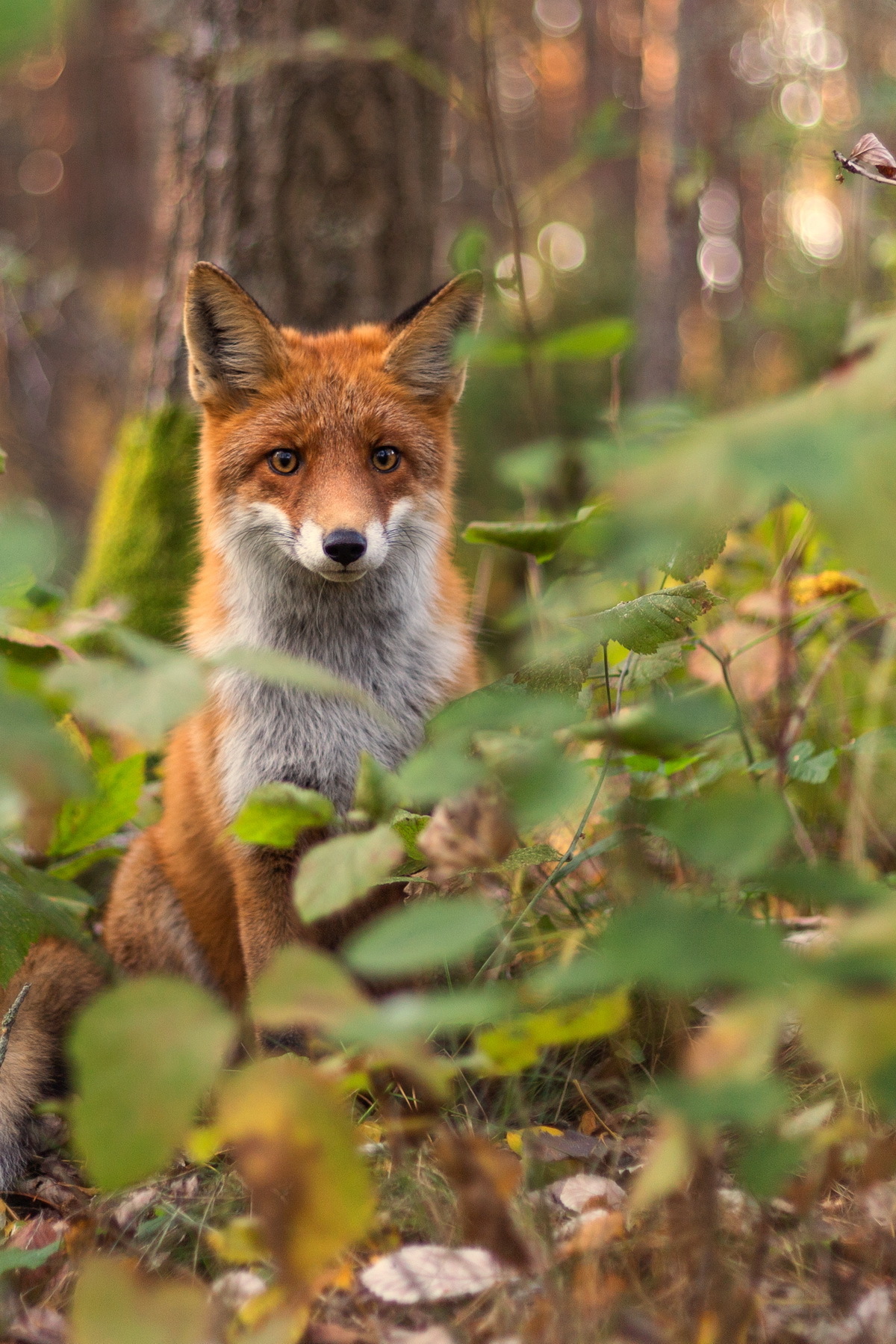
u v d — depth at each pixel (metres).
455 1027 5.85
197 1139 3.51
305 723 7.68
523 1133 5.04
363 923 7.59
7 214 40.91
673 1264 4.08
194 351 8.16
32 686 5.27
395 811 5.36
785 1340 3.94
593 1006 3.75
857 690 9.02
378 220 12.68
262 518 7.86
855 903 2.80
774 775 6.80
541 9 43.88
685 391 26.19
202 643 8.13
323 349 8.47
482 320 8.51
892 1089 2.56
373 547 7.39
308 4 12.03
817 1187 4.01
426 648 8.13
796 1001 2.79
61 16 2.11
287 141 12.29
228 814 7.57
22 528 2.62
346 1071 4.41
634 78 39.91
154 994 2.88
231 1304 4.28
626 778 6.89
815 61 17.16
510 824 4.07
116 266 37.31
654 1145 5.00
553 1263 4.21
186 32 12.58
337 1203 3.05
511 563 14.39
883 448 2.31
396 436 8.05
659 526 2.38
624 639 4.89
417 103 12.88
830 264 23.34
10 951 5.64
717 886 5.44
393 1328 4.27
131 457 12.50
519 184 36.69
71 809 7.84
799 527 8.73
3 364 21.62
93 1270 3.43
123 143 39.59
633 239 32.28
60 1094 6.90
